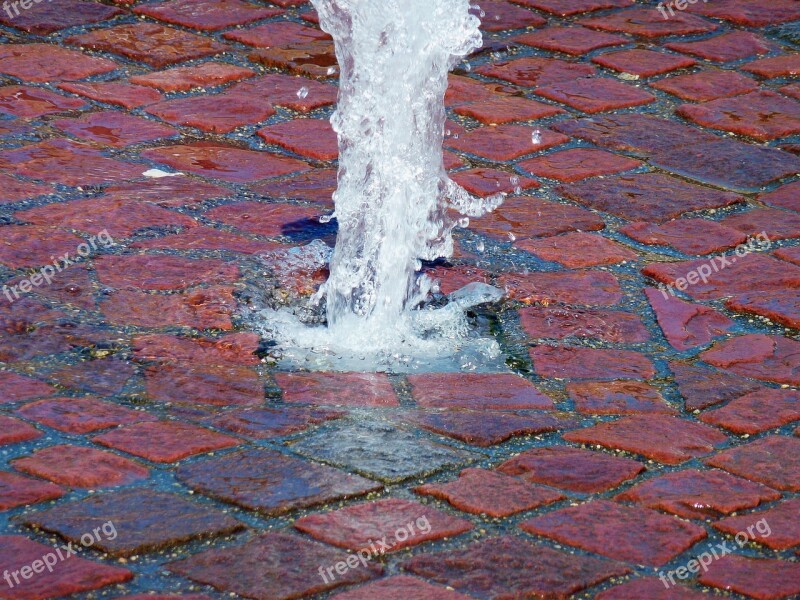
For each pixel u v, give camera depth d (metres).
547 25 8.67
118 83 7.30
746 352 4.84
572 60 8.09
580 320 5.07
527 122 7.16
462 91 7.54
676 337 4.96
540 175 6.52
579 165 6.65
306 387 4.40
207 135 6.77
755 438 4.17
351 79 5.08
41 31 7.86
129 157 6.40
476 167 6.55
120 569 3.22
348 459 3.88
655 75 7.89
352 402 4.31
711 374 4.65
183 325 4.80
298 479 3.73
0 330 4.60
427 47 5.04
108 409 4.12
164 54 7.75
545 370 4.65
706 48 8.31
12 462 3.74
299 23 8.48
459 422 4.18
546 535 3.51
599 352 4.82
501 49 8.22
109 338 4.62
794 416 4.32
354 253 5.07
